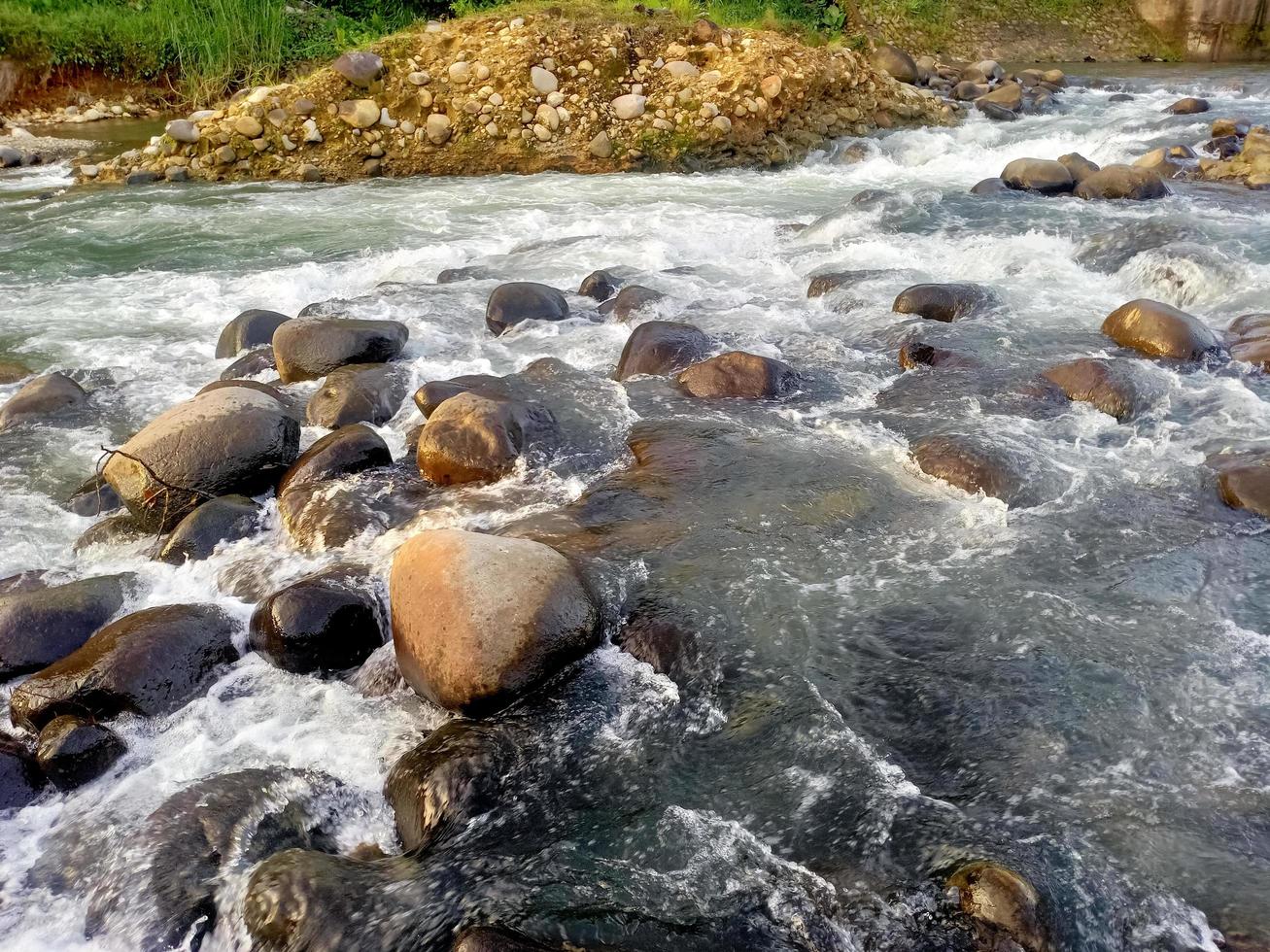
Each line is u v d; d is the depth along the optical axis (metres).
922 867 2.92
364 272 9.22
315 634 3.95
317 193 12.27
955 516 4.69
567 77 13.56
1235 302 7.15
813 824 3.11
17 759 3.50
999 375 6.18
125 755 3.61
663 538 4.55
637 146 13.17
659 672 3.78
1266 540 4.46
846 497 4.85
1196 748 3.30
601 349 7.05
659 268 8.95
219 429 5.25
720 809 3.19
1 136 15.80
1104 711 3.47
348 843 3.24
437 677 3.59
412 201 11.77
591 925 2.79
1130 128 13.80
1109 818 3.04
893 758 3.34
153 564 4.76
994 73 18.42
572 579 3.87
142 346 7.61
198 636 3.98
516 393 6.08
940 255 8.74
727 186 12.29
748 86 13.44
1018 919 2.68
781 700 3.60
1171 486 4.92
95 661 3.81
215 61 17.55
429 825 3.17
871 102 14.47
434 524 4.78
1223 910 2.74
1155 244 8.19
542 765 3.38
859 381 6.33
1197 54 22.73
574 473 5.25
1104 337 6.76
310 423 6.05
